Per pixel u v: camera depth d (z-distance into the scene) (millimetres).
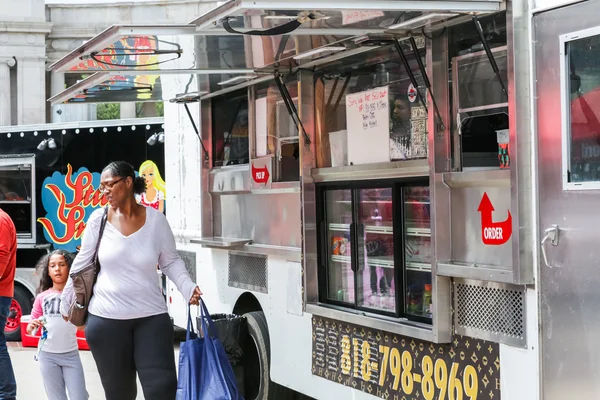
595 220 3723
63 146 11898
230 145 7852
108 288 5320
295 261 6414
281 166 6789
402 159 5230
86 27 42406
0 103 41688
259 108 7133
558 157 3930
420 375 4992
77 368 6414
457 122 4684
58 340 6320
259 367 7031
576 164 3832
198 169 8406
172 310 9211
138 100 8148
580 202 3805
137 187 5473
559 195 3924
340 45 5383
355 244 5781
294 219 6539
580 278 3807
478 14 4305
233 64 6176
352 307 5828
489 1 4164
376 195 5570
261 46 5445
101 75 6641
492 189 4426
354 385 5648
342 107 5891
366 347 5527
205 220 8070
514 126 4125
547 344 4023
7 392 6621
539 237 4059
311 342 6195
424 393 4949
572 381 3871
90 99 7938
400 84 5258
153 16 40219
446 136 4746
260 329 6949
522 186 4113
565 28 3887
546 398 4035
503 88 4258
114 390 5473
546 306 4023
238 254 7418
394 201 5305
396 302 5293
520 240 4105
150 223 5441
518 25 4125
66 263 6422
